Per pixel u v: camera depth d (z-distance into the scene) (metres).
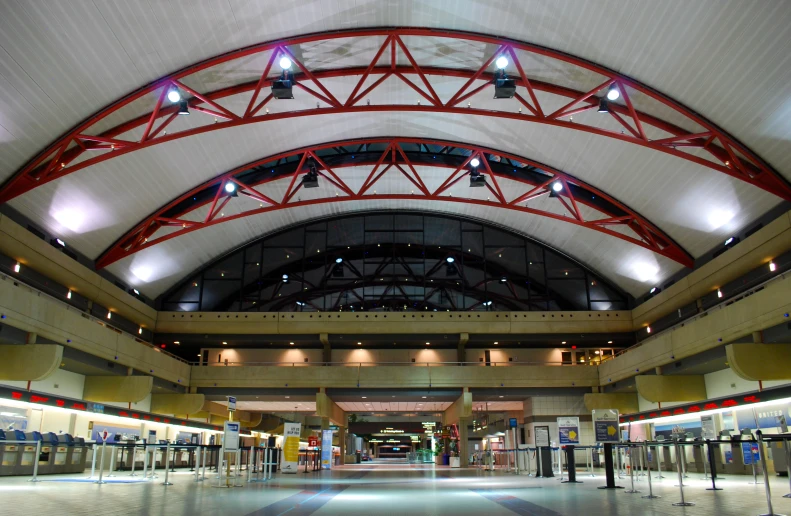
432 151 40.22
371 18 24.80
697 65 23.55
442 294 46.78
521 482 20.66
